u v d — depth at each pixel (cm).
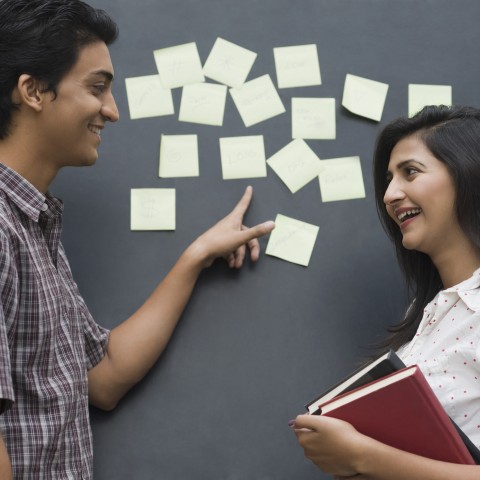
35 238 165
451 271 167
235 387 193
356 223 201
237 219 196
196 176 202
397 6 208
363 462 142
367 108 205
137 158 203
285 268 198
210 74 206
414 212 169
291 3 209
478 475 139
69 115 163
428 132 170
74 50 163
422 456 146
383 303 197
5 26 162
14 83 161
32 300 156
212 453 190
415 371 140
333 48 208
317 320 196
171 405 192
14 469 153
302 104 205
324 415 145
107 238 199
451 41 209
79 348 172
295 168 202
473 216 162
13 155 163
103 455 190
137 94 205
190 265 190
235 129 204
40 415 158
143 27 208
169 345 194
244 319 196
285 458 190
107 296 197
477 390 149
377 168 183
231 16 209
